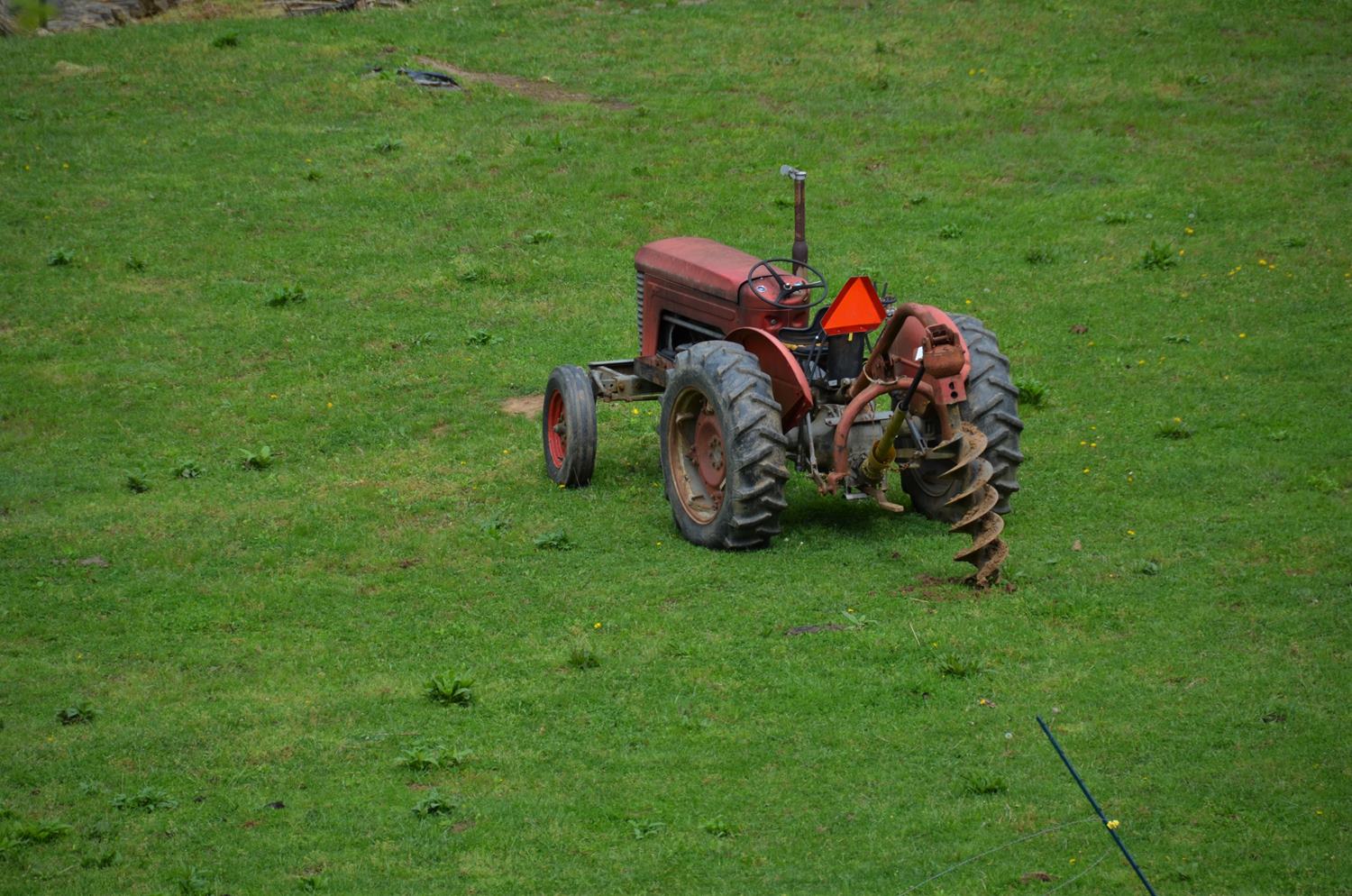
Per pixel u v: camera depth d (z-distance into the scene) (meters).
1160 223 65.94
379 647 32.12
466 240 67.44
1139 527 36.75
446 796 25.53
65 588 36.31
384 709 28.97
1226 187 69.69
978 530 33.53
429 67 90.44
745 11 101.06
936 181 72.75
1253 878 21.77
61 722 28.97
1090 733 26.42
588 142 78.50
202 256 66.06
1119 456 42.50
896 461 36.31
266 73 89.50
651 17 100.31
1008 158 75.44
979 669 29.16
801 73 88.81
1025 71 87.88
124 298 61.81
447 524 40.31
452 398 52.03
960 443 34.53
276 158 77.19
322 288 62.94
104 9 102.81
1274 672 28.36
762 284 38.56
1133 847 22.77
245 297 62.00
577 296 61.38
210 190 73.19
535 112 83.06
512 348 56.44
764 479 35.09
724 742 27.03
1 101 85.25
